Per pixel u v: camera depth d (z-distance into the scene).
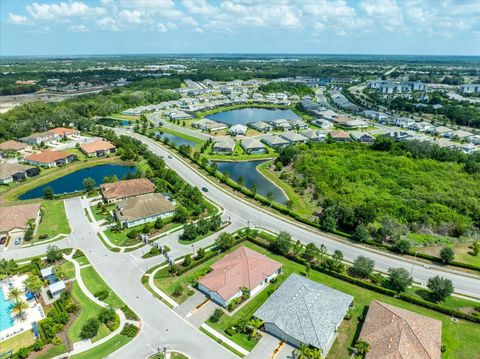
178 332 55.62
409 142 149.00
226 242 77.81
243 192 110.50
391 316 53.62
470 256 76.56
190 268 71.81
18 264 73.94
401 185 113.12
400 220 91.06
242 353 51.69
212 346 52.91
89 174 131.12
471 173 123.88
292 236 85.31
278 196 110.94
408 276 64.19
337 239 83.88
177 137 182.62
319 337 51.56
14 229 84.94
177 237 84.75
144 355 51.28
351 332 55.16
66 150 154.25
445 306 59.88
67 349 52.19
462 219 90.19
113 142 160.00
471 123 195.88
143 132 182.75
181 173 128.50
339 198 103.44
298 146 153.12
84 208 99.94
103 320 57.31
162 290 65.75
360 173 120.94
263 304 59.09
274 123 196.88
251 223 91.69
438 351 48.50
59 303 61.22
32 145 161.62
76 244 81.50
